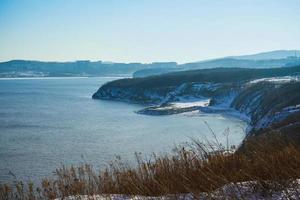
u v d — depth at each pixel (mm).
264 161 5129
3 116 105750
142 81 184875
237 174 5117
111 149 58500
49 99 170375
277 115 50656
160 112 111500
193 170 5504
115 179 5852
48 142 66250
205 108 116562
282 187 4527
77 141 67188
